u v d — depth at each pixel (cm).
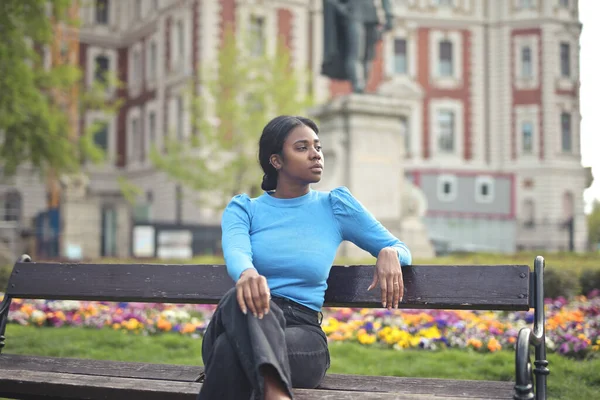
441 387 308
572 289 938
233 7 3441
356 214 334
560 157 4125
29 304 830
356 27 1454
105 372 347
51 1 1466
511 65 4166
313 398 282
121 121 4197
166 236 2388
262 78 2708
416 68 4122
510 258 1686
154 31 3862
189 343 666
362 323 713
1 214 3866
